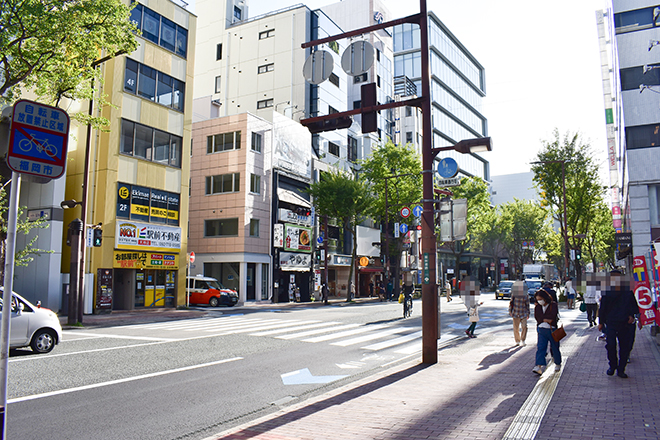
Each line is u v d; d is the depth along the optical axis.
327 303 33.69
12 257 3.42
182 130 27.55
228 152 33.25
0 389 3.27
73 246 17.28
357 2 57.19
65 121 3.84
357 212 36.47
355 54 9.52
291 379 8.29
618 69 31.31
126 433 5.32
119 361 9.62
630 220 31.78
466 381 7.62
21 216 23.19
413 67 72.44
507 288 39.56
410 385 7.41
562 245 43.75
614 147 46.47
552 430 4.83
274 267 34.25
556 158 32.38
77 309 17.14
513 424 5.08
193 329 15.69
